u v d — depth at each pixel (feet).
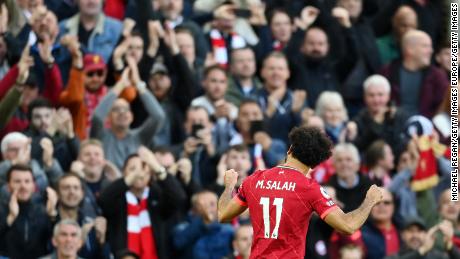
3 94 174.60
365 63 207.31
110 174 175.32
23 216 164.86
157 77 189.47
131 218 171.22
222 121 187.11
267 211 125.18
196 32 200.23
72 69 180.86
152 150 182.19
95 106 185.47
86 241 167.12
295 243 124.67
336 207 124.57
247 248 169.58
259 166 182.80
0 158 173.78
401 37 210.79
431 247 179.01
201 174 181.06
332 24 205.57
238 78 195.42
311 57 201.87
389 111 197.88
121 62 187.83
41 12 181.88
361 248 178.09
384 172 190.49
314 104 200.23
